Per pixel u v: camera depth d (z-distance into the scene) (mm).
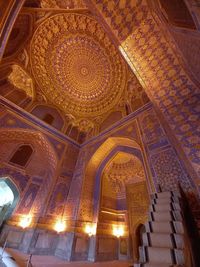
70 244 6305
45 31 7207
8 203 8359
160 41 4160
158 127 6270
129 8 4230
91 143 9547
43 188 8523
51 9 6492
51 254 6656
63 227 7340
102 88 9344
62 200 8180
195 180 3322
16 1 3307
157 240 3000
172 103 4340
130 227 7969
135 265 2711
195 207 3842
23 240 6828
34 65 8047
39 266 4785
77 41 7879
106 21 4816
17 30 6332
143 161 5969
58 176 8430
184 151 3674
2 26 3314
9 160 8312
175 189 4418
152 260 2742
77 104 10109
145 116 7188
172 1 2543
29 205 8164
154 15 3887
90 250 6602
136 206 8320
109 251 7102
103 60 8398
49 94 9266
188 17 2361
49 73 8656
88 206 7793
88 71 8906
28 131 8180
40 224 6938
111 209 8578
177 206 3455
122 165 9328
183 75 4176
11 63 7227
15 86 8180
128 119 7965
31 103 8680
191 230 3438
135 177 9086
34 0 5922
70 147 9703
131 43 4656
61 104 9883
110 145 8711
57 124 9594
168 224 3143
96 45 7914
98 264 5879
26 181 8617
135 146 7426
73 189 8445
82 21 7047
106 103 9828
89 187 8398
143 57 4664
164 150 5445
